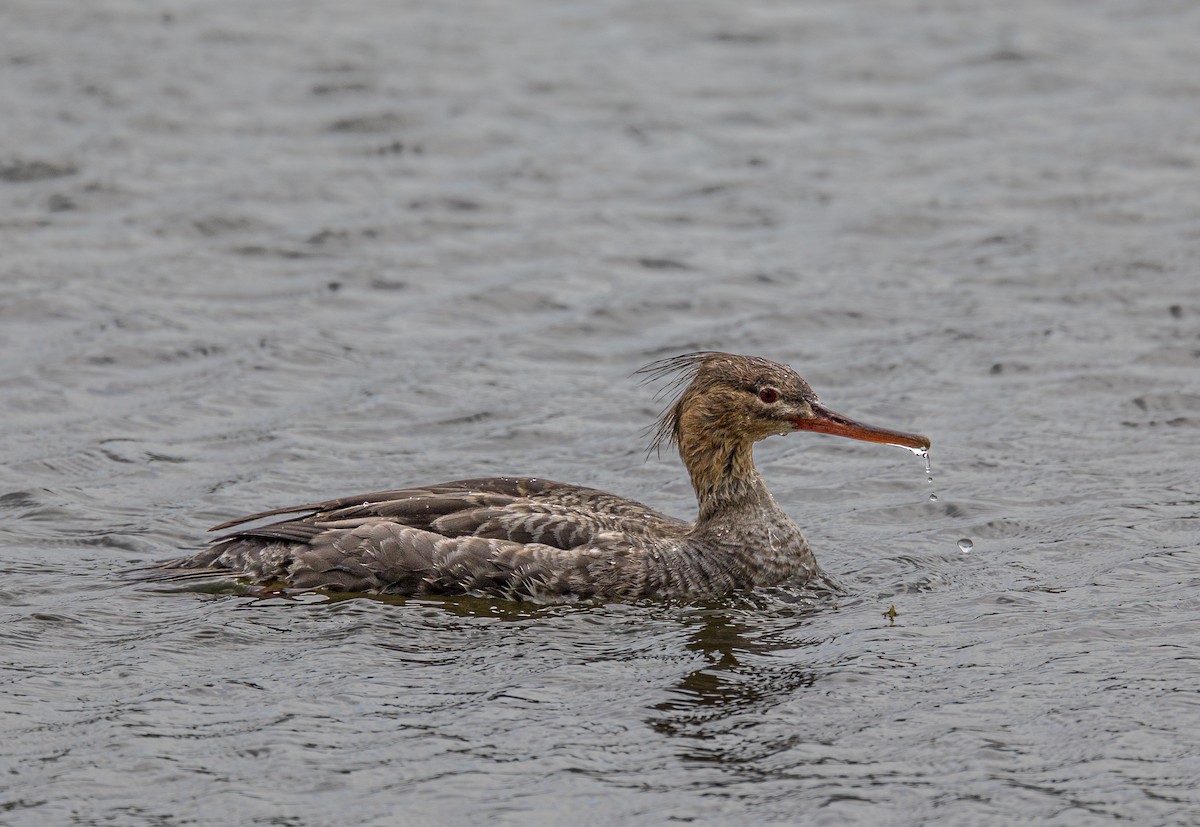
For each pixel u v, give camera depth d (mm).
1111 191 25547
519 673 12352
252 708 11688
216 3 34531
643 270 23000
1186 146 27344
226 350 20031
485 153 27234
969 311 21406
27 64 30266
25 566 14297
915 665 12500
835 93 30328
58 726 11359
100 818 10273
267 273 22516
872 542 15266
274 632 12992
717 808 10477
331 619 13266
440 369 19766
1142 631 12969
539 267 23000
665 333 21016
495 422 18359
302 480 16688
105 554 14727
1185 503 15688
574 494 14609
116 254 22812
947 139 28141
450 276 22656
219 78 30000
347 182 25812
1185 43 32656
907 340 20578
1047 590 13914
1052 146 27625
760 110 29500
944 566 14594
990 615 13430
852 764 11008
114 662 12359
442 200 25234
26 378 18938
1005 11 34844
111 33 32250
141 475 16656
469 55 31891
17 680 12008
